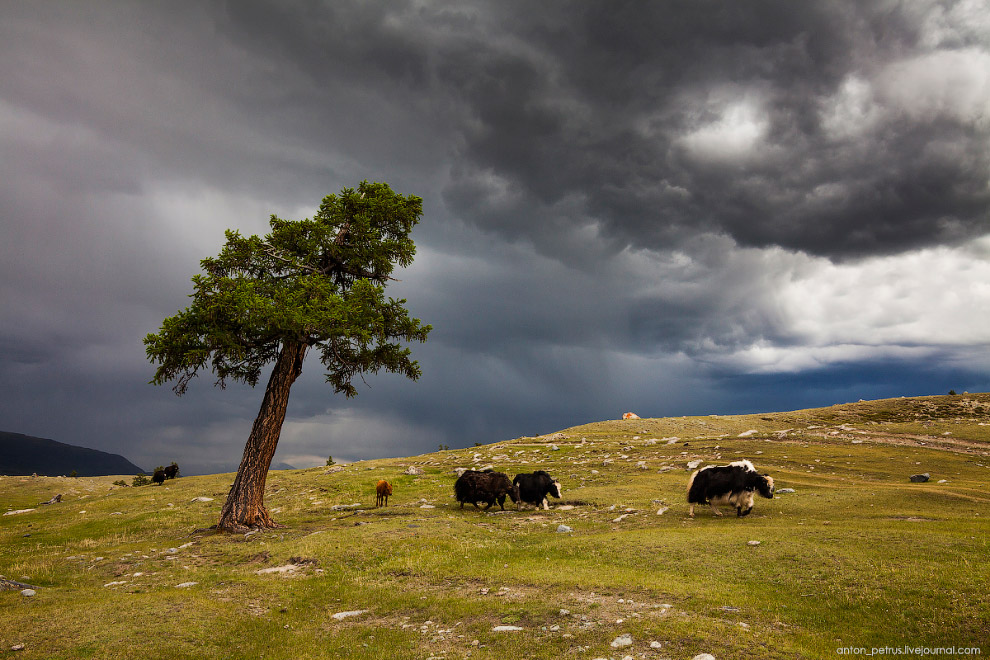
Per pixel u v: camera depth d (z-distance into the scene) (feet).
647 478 100.94
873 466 104.22
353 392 92.53
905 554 40.11
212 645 32.09
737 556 43.57
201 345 77.87
